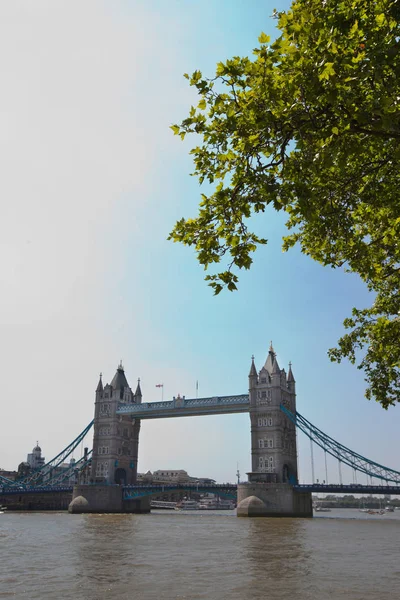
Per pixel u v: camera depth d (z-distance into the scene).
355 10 13.05
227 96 14.29
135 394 160.50
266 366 130.25
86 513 127.44
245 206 14.73
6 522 88.38
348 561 38.41
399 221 17.27
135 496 131.38
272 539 56.44
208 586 28.30
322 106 13.30
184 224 15.41
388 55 11.96
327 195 16.56
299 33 13.28
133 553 43.22
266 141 14.47
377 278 20.14
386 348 20.20
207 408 132.00
